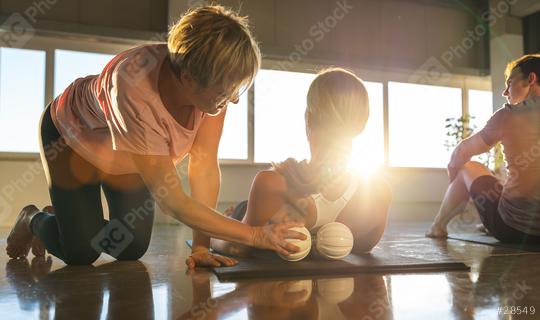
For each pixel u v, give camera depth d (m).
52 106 1.54
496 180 2.31
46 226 1.58
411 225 4.05
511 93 2.27
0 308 0.92
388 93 5.93
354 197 1.56
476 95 6.37
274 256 1.56
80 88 1.44
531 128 2.09
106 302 0.97
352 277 1.27
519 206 2.12
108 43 4.80
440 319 0.83
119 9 4.85
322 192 1.49
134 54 1.15
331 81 1.45
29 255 1.84
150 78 1.12
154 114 1.13
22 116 4.47
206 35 0.99
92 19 4.75
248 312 0.88
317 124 1.47
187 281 1.21
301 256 1.40
